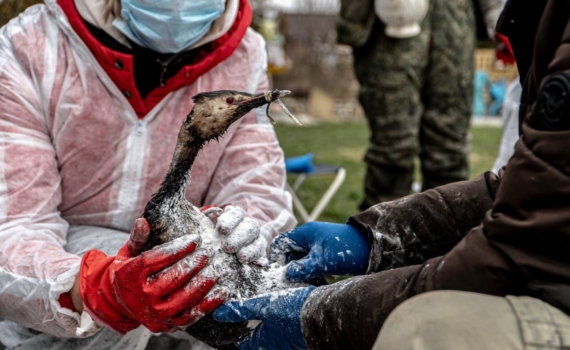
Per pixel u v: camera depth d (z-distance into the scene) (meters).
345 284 1.73
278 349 1.95
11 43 2.48
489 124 17.47
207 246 1.94
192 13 2.35
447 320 1.45
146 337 2.45
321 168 6.05
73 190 2.55
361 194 7.59
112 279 1.94
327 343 1.72
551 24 1.54
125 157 2.52
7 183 2.34
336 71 19.73
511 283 1.50
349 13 5.20
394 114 5.27
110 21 2.43
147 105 2.51
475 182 2.11
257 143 2.70
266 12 13.23
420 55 5.21
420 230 2.03
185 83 2.53
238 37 2.58
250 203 2.58
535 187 1.45
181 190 2.04
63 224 2.50
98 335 2.42
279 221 2.58
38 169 2.41
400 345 1.47
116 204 2.56
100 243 2.48
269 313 1.87
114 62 2.40
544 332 1.40
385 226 2.04
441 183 5.51
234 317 1.92
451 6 5.23
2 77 2.42
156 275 1.89
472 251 1.54
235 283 1.98
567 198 1.42
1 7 3.78
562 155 1.42
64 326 2.18
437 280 1.56
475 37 5.43
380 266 2.03
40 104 2.47
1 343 2.56
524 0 1.76
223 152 2.68
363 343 1.64
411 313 1.49
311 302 1.76
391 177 5.42
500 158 4.30
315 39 21.12
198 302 1.92
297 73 19.62
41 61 2.46
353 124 16.19
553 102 1.43
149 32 2.36
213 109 2.00
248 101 1.99
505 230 1.50
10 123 2.40
